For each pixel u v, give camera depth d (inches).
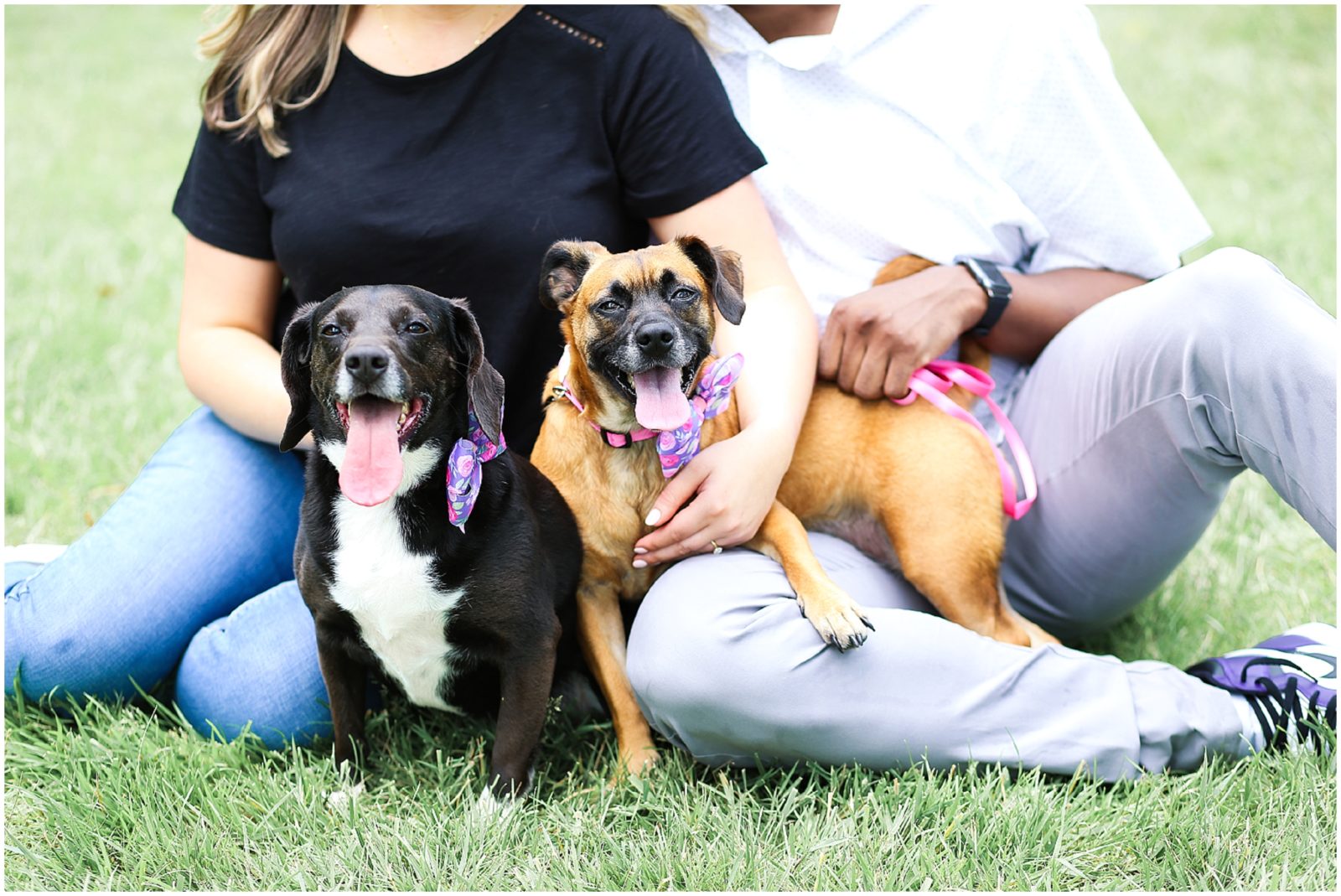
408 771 119.1
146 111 396.8
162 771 116.1
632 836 108.7
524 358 135.9
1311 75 373.1
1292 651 121.3
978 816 106.1
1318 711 116.1
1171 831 105.5
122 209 312.0
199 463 137.9
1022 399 141.7
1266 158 317.7
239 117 136.6
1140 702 114.9
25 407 203.9
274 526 137.9
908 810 107.5
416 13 133.3
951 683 111.3
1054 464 134.4
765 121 141.6
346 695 119.0
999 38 137.2
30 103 398.6
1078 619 142.3
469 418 112.4
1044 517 136.4
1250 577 156.6
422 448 110.5
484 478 113.3
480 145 131.5
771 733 110.9
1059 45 136.7
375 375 102.0
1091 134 136.8
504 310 132.8
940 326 132.0
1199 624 148.2
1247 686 119.6
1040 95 137.5
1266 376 109.0
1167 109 356.8
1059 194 140.9
